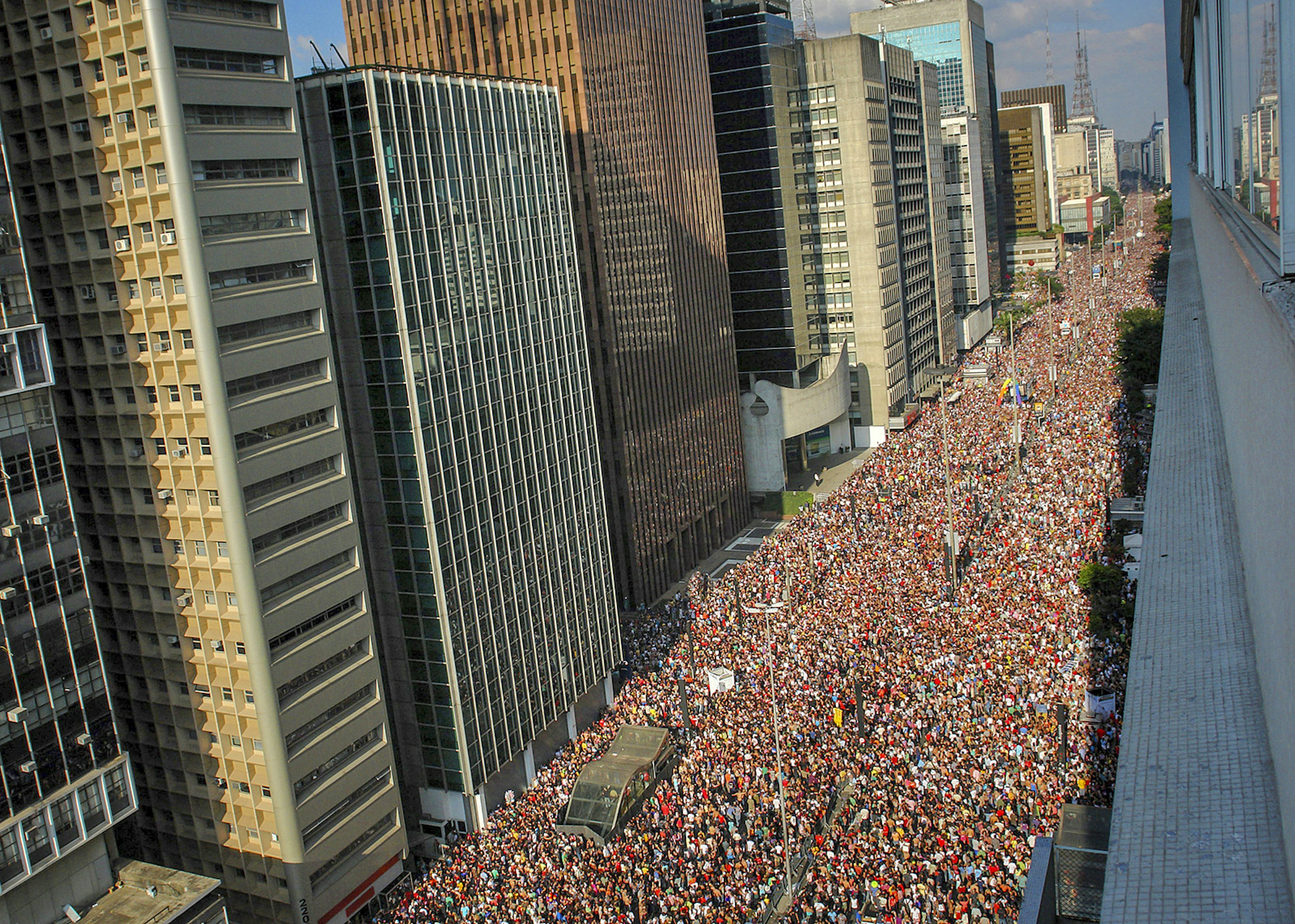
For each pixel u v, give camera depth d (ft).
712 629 366.22
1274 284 69.82
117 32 224.94
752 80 621.31
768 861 225.97
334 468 265.54
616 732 306.14
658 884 225.15
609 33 424.87
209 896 212.64
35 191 244.42
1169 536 119.44
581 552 356.79
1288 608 60.03
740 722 287.89
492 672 311.27
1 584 199.52
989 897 186.91
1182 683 91.81
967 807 220.02
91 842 212.23
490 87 320.29
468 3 419.95
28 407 206.80
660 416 462.19
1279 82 68.39
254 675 241.55
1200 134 173.27
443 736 300.20
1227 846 71.67
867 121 636.07
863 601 352.08
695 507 495.82
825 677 301.84
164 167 227.61
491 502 313.12
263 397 244.42
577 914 218.38
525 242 334.44
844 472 619.26
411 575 294.46
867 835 220.02
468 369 305.73
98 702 215.92
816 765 258.98
